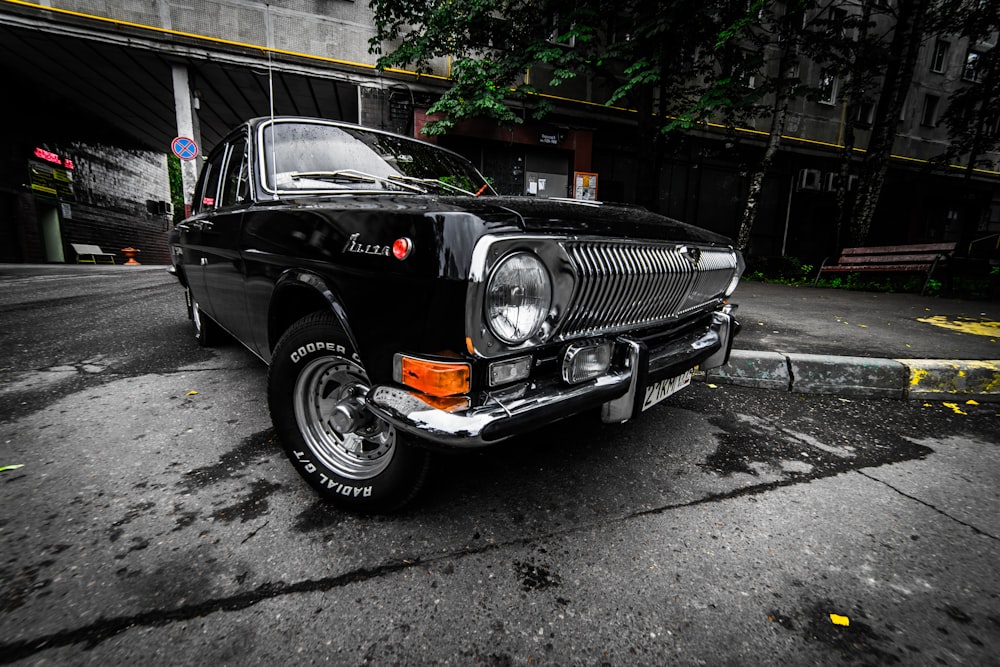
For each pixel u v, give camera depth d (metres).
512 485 1.94
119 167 20.41
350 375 1.70
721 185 15.13
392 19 9.88
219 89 11.73
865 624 1.27
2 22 9.28
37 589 1.28
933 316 5.50
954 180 18.91
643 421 2.68
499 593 1.34
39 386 2.96
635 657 1.14
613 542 1.59
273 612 1.24
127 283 9.21
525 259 1.32
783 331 4.45
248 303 2.21
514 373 1.40
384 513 1.69
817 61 11.22
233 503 1.74
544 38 9.42
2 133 14.07
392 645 1.15
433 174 2.55
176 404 2.68
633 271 1.66
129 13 9.74
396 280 1.31
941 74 17.91
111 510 1.67
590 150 12.78
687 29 8.37
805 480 2.07
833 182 15.35
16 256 14.89
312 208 1.68
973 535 1.69
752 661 1.14
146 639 1.13
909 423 2.78
